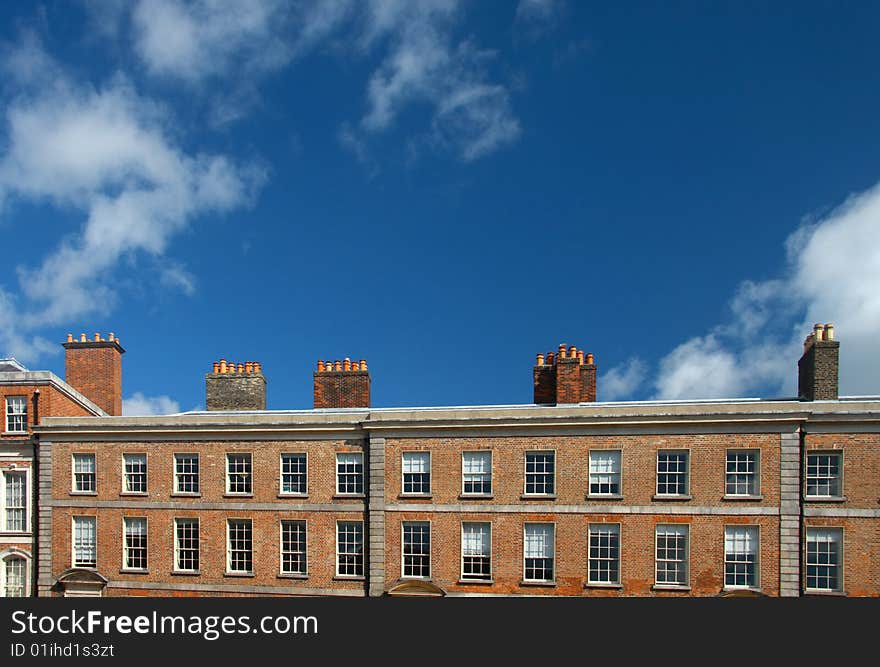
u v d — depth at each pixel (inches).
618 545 1196.5
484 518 1241.4
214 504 1327.5
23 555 1378.0
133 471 1370.6
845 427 1153.4
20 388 1424.7
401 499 1269.7
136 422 1369.3
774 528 1149.7
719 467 1180.5
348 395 1515.7
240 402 1550.2
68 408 1478.8
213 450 1346.0
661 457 1205.7
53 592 1348.4
